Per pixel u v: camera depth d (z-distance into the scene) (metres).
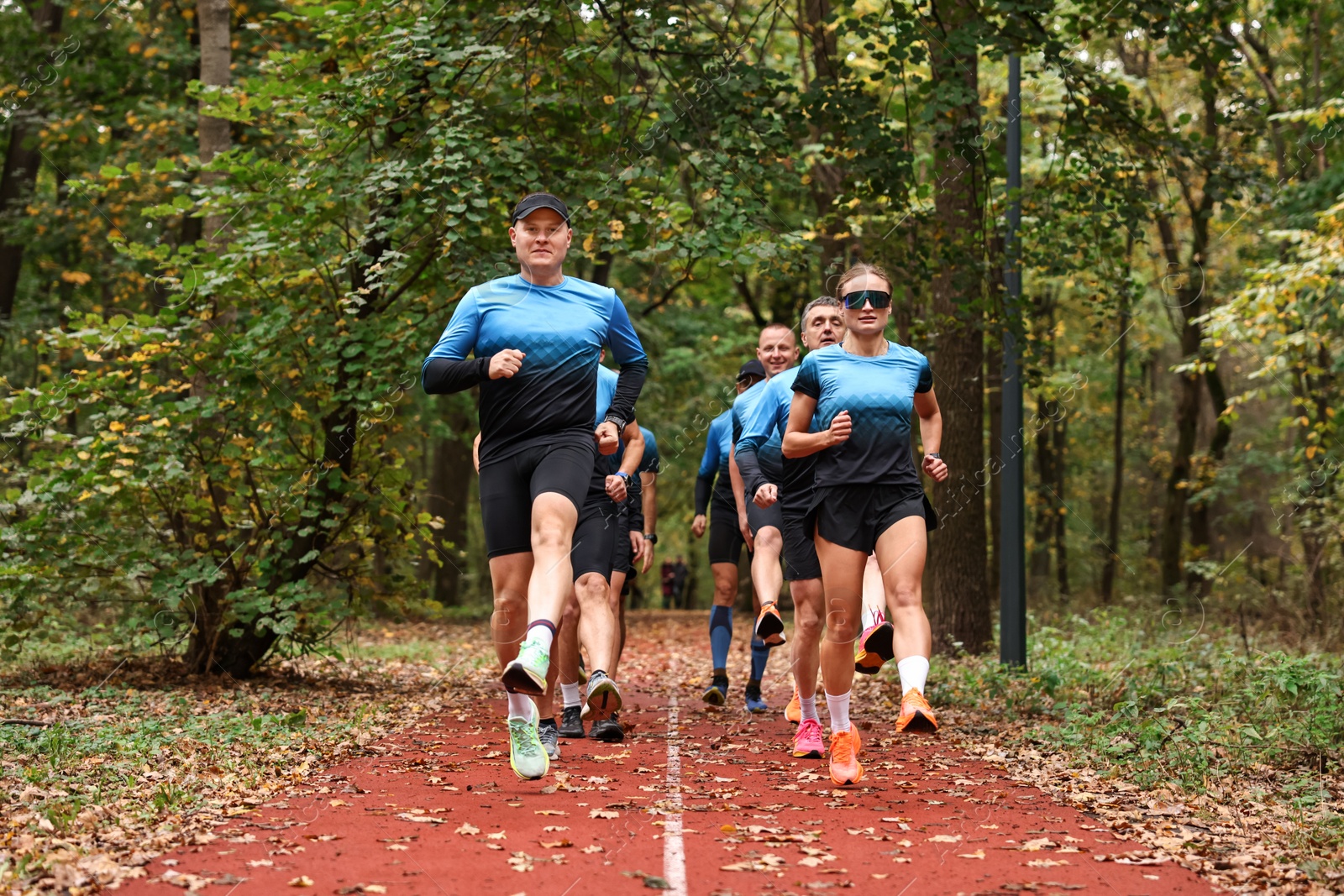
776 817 4.30
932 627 11.51
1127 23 9.41
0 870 3.28
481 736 6.37
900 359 4.90
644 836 3.95
